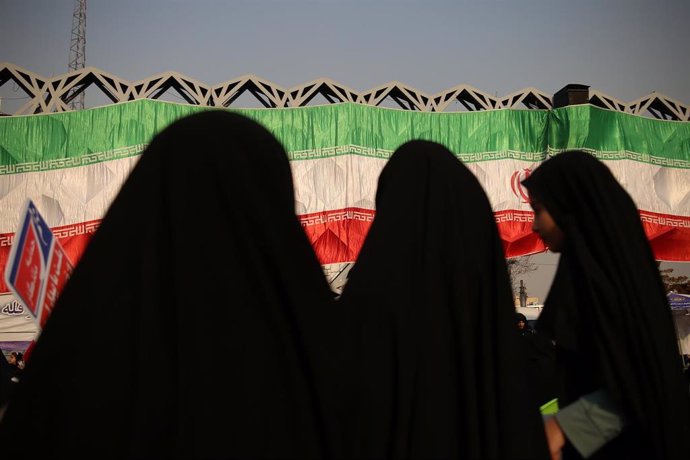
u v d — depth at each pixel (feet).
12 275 6.83
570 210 7.02
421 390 5.35
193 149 4.44
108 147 20.43
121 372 3.95
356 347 5.49
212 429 3.90
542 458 5.42
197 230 4.27
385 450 5.18
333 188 20.89
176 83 21.36
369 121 21.33
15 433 3.86
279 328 4.25
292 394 4.17
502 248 6.16
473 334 5.65
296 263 4.50
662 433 6.13
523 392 5.54
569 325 6.81
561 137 22.06
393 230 5.93
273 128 21.04
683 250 22.59
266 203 4.48
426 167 6.16
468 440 5.28
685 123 23.15
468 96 22.71
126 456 3.82
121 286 4.13
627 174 22.31
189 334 4.05
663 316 6.53
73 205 20.20
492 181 21.71
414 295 5.69
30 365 3.98
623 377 6.25
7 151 20.34
